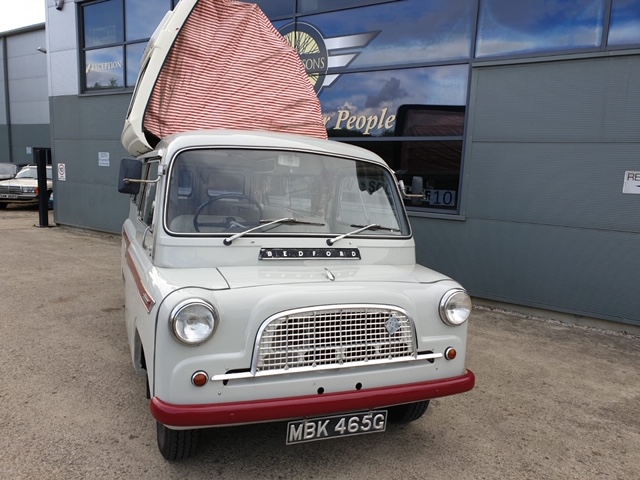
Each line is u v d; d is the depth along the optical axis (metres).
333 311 2.59
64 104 12.50
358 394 2.62
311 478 2.88
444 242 7.03
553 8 5.95
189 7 3.92
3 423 3.34
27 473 2.81
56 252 9.71
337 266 3.12
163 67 3.83
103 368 4.30
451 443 3.35
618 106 5.58
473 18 6.55
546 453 3.27
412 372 2.81
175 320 2.30
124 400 3.73
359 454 3.16
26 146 26.00
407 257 3.51
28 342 4.88
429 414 3.76
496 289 6.65
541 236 6.23
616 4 5.53
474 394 4.12
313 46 8.27
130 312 3.55
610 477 3.03
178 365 2.36
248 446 3.19
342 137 8.05
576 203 5.95
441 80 6.98
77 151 12.41
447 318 2.90
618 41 5.56
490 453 3.24
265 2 8.82
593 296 5.93
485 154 6.56
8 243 10.55
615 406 3.98
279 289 2.56
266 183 3.22
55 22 12.30
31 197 17.41
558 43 5.96
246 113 4.23
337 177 3.45
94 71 11.89
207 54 4.05
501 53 6.39
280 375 2.50
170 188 2.98
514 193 6.38
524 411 3.84
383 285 2.82
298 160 3.35
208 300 2.39
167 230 2.89
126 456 3.01
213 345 2.40
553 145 6.04
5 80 26.00
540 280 6.28
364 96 7.77
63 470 2.85
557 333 5.76
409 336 2.80
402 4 7.25
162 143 3.54
